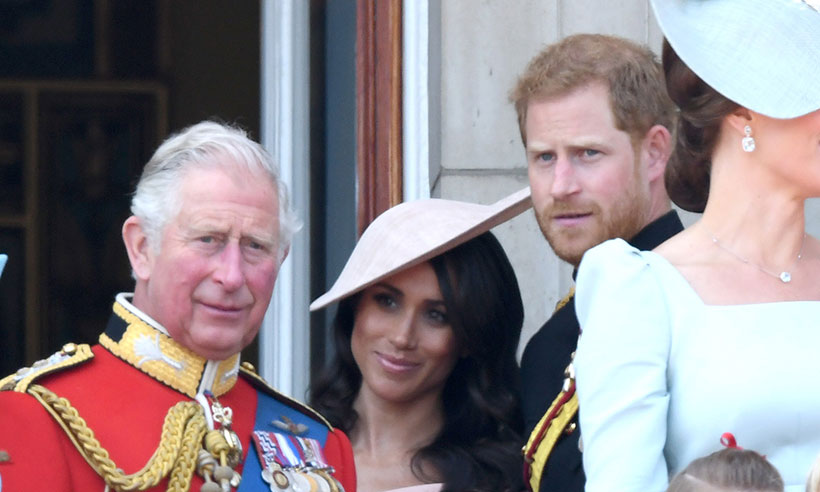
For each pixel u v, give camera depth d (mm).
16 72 27469
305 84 18469
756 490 8750
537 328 16844
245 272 10578
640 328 9680
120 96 27516
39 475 9820
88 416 10344
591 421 9625
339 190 18281
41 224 27328
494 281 13930
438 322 13836
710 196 10375
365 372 14023
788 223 10141
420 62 17312
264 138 18672
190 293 10492
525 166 17234
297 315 18344
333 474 11328
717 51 10188
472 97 17281
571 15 17203
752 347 9609
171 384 10648
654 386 9562
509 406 13930
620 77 12711
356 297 14125
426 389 13984
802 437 9484
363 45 17625
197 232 10461
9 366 27141
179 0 27531
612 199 12719
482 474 13609
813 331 9695
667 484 9430
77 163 27469
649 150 12914
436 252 13648
